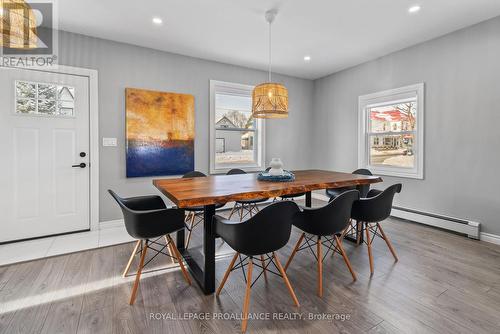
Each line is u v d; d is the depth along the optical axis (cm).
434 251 251
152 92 347
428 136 331
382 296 176
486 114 279
